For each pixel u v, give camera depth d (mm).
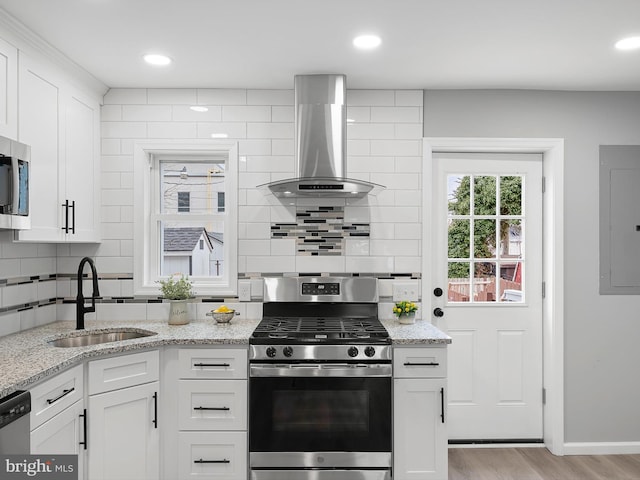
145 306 2877
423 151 2904
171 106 2893
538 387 2996
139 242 2875
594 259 2918
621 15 1954
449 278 3031
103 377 2078
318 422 2275
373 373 2271
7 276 2357
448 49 2311
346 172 2707
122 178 2883
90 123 2719
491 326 3018
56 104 2340
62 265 2859
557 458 2836
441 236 3021
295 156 2652
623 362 2912
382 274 2902
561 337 2896
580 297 2914
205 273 3029
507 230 3039
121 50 2324
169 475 2291
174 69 2582
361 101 2906
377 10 1926
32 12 1931
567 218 2916
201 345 2297
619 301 2916
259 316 2887
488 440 2984
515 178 3031
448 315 3016
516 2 1854
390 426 2277
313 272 2896
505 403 2998
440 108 2914
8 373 1654
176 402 2301
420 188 2910
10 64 1972
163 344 2287
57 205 2350
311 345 2273
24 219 1938
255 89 2902
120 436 2135
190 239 3039
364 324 2600
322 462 2275
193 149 2898
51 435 1769
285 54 2377
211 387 2295
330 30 2113
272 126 2906
